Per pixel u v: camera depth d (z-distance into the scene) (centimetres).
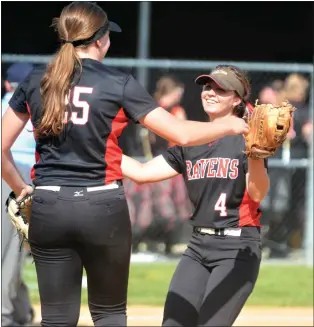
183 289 1459
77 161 1263
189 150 1508
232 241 1467
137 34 4475
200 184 1488
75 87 1264
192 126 1276
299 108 3416
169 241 3356
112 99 1262
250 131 1352
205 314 1411
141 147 3316
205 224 1484
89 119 1255
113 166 1277
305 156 3453
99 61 1323
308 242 3369
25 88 1304
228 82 1496
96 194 1259
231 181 1466
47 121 1253
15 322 2155
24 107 1317
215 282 1436
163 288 2844
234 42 4584
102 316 1331
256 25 4575
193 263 1489
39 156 1297
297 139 3444
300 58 4588
